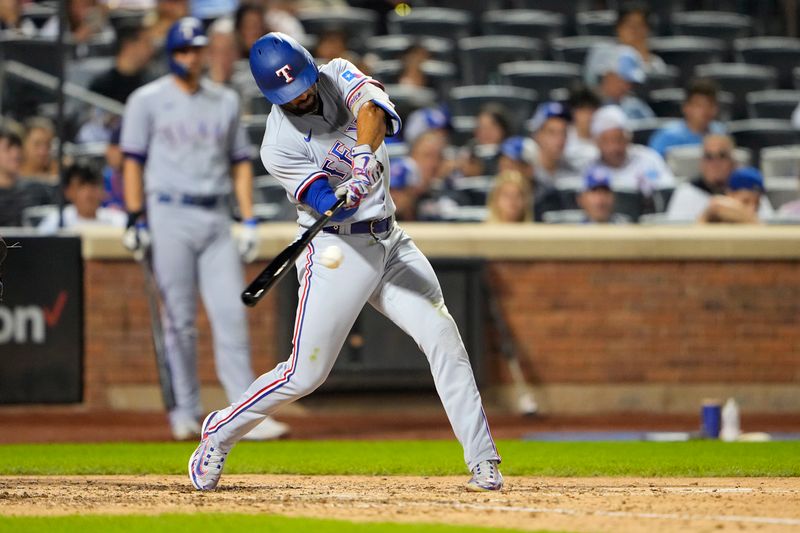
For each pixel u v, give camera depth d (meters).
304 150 17.48
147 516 14.97
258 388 18.05
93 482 20.53
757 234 40.50
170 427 34.81
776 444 29.91
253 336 38.72
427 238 39.22
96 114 48.28
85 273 38.06
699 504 16.78
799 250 40.56
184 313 30.92
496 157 46.78
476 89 52.38
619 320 40.25
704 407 32.31
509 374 39.81
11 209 42.66
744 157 48.44
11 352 36.78
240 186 31.75
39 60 48.84
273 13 53.25
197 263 31.02
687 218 44.28
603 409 40.19
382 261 17.59
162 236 30.53
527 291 39.88
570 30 57.94
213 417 18.52
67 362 37.34
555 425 36.91
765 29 59.47
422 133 44.25
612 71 50.41
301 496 18.02
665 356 40.41
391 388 39.00
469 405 17.84
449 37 56.22
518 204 41.75
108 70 48.88
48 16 53.50
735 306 40.59
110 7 54.38
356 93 17.16
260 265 38.28
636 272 40.28
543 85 52.31
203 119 30.64
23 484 20.08
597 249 39.94
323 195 17.03
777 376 40.75
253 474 22.41
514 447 29.02
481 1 58.50
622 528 14.16
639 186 45.06
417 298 17.73
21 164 44.78
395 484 20.20
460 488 19.25
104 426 35.03
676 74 55.22
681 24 57.59
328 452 27.50
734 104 53.66
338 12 55.75
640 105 50.66
